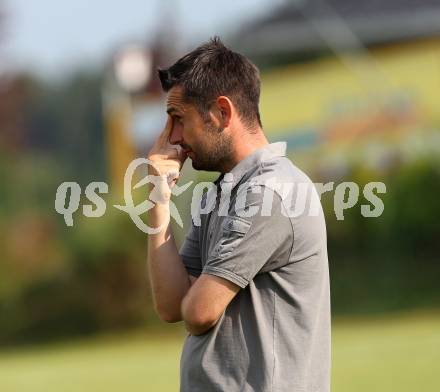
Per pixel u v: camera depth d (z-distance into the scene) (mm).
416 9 81000
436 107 77938
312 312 15195
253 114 15680
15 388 49094
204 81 15469
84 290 86000
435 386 41562
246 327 15102
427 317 68688
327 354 15406
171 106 15766
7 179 121250
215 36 16422
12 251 89625
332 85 79562
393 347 52562
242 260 14906
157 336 80938
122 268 85000
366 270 76562
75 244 86812
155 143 16219
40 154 158000
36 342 86000
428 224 76000
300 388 14922
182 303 15258
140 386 47188
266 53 84250
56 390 47594
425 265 76125
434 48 79812
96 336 85125
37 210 105312
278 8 87688
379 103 78312
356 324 67812
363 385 42312
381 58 80375
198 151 15688
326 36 81438
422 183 76125
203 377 15141
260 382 14875
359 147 77875
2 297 87500
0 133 145500
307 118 79375
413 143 77250
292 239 15055
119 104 81062
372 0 82625
